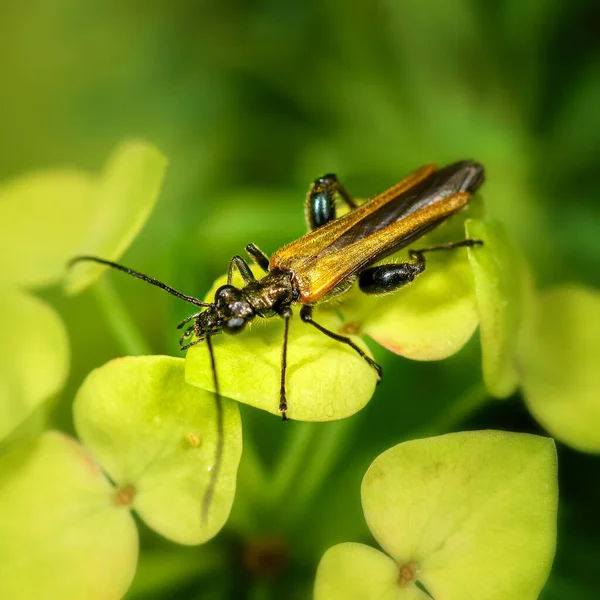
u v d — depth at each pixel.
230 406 0.05
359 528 0.05
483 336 0.05
